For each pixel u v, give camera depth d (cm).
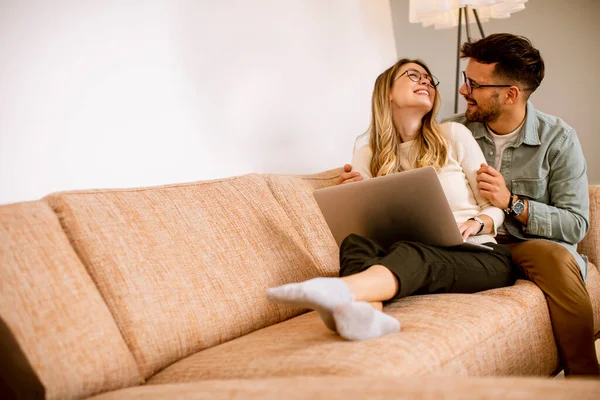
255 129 264
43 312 123
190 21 239
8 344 118
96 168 202
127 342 139
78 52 200
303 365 116
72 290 131
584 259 214
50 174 190
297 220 206
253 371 121
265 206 196
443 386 81
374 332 129
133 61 217
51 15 194
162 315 146
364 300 145
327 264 200
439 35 377
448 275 173
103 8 209
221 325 157
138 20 220
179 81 233
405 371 114
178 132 230
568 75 358
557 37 359
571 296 181
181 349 147
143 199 167
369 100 343
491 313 153
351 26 332
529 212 211
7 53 183
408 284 157
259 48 270
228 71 254
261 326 170
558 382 77
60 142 193
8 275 123
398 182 167
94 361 125
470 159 221
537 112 235
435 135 222
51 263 131
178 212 171
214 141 245
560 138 223
